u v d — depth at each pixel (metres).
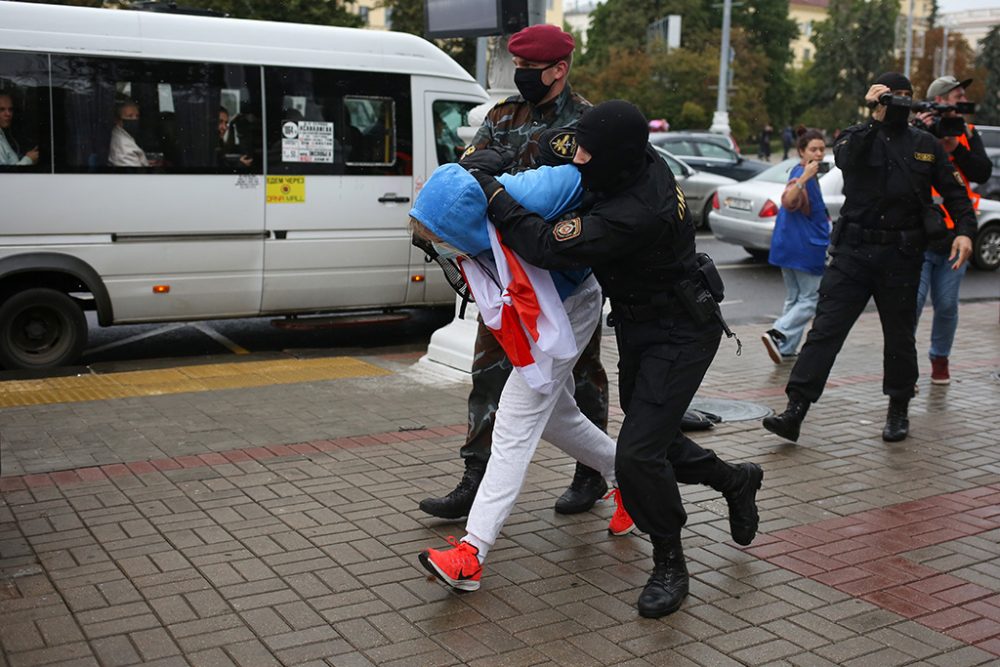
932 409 7.33
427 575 4.37
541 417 4.19
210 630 3.83
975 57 68.75
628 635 3.88
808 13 109.88
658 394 3.99
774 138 70.56
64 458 5.86
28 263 8.21
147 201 8.56
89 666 3.55
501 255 3.92
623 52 49.19
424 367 8.41
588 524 5.00
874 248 6.16
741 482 4.48
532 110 4.72
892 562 4.60
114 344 9.78
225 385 7.73
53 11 8.24
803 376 6.24
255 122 8.94
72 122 8.26
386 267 9.60
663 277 3.97
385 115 9.52
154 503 5.16
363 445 6.21
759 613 4.08
